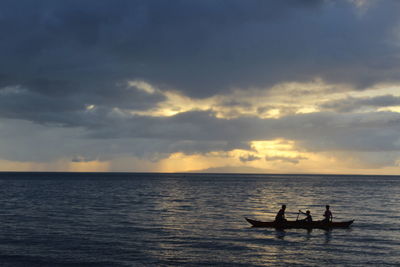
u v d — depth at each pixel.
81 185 127.88
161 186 128.38
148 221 37.06
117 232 30.39
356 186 141.25
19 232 29.92
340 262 21.53
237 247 25.14
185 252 23.61
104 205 54.19
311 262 21.48
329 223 33.38
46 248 24.33
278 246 25.58
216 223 36.06
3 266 20.23
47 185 125.44
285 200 68.00
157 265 20.67
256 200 67.62
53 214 42.09
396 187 133.00
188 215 42.62
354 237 29.02
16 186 116.19
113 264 20.78
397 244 26.45
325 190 108.06
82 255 22.62
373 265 20.95
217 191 99.31
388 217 41.84
